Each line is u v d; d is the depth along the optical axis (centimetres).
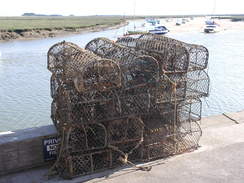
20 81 2605
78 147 668
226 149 790
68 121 630
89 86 636
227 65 3188
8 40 5834
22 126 1722
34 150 691
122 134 703
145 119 757
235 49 4356
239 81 2581
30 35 6381
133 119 712
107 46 824
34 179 660
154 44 790
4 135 693
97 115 665
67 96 632
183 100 776
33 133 704
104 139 682
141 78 713
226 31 8000
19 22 10269
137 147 720
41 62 3384
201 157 752
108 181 649
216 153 771
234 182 651
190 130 813
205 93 810
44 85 2488
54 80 756
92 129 684
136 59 699
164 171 691
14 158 674
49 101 2108
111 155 692
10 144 663
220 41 5431
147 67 712
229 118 1020
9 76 2767
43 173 681
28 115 1869
